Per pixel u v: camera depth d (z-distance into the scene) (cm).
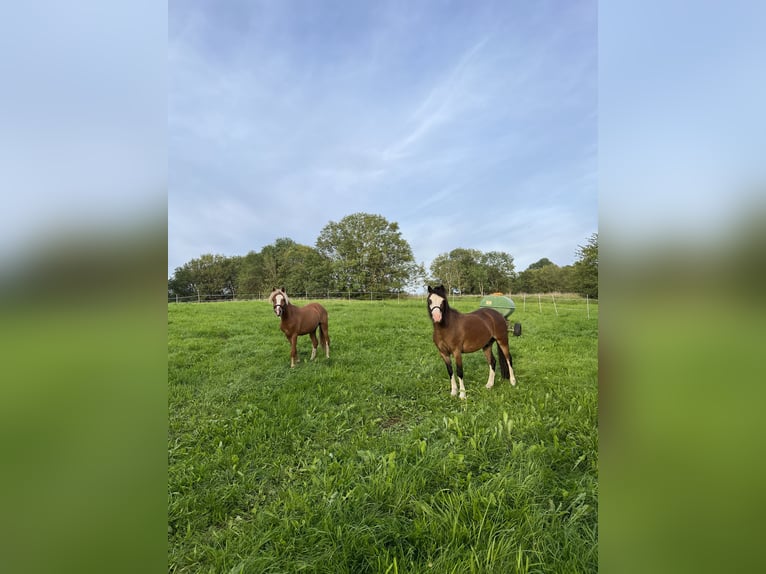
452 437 309
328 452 311
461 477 254
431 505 225
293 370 581
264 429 355
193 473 278
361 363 611
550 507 214
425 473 258
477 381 505
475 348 456
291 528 214
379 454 296
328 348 680
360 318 1131
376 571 183
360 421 380
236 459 297
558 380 477
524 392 436
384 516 221
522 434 309
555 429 309
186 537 214
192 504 244
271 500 252
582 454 272
